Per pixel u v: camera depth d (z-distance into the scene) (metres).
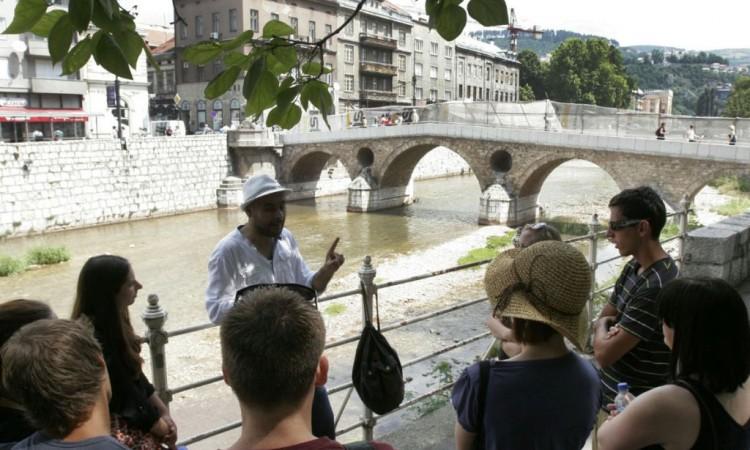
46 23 1.69
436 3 2.06
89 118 42.38
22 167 30.08
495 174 35.53
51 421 1.94
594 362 5.38
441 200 44.88
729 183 47.72
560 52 100.94
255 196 3.61
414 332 15.32
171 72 57.41
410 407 8.11
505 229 32.72
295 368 1.68
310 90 2.34
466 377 2.41
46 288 22.28
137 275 24.00
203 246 29.27
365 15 63.41
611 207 3.42
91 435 2.00
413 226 34.34
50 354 1.94
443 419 4.76
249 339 1.68
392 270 24.23
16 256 25.95
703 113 151.75
